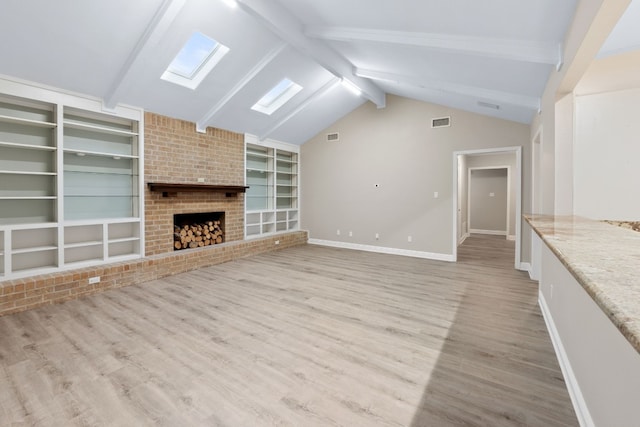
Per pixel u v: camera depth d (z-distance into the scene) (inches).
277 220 291.4
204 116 201.3
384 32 130.3
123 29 125.6
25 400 71.0
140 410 67.9
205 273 184.5
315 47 161.9
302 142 293.6
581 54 82.5
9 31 113.2
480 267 202.4
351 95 242.1
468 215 363.9
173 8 116.6
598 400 54.3
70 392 74.0
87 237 163.8
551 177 119.6
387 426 63.4
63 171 149.7
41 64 129.6
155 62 147.3
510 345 97.0
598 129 112.5
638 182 108.9
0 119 131.9
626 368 41.9
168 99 175.0
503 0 87.3
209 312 124.3
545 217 99.5
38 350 93.8
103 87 151.3
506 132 201.9
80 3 111.9
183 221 218.4
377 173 255.1
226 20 138.1
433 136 229.1
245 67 172.1
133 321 115.3
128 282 158.7
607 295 24.9
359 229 266.1
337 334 105.0
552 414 66.4
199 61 167.9
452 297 142.7
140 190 174.4
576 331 70.1
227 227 229.1
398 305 132.2
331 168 280.4
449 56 133.3
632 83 108.1
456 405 69.5
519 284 163.6
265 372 82.7
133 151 177.6
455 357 90.2
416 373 82.2
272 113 229.3
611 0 61.6
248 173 260.4
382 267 201.3
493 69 133.6
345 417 66.0
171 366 85.4
